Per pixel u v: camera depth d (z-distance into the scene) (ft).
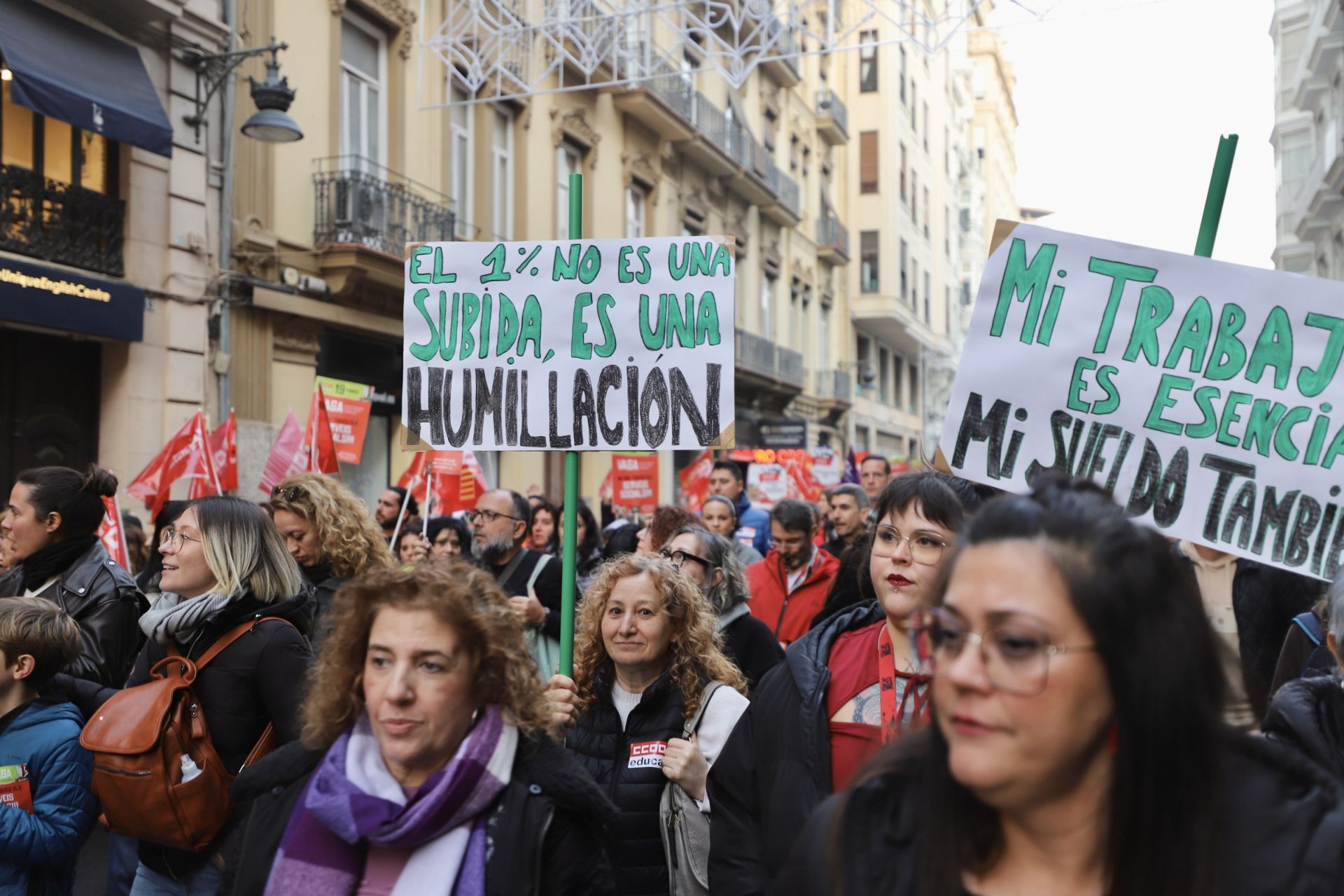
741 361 84.48
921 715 5.60
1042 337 10.48
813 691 8.86
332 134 45.83
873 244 125.18
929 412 155.74
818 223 109.60
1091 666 4.24
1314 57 73.87
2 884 9.93
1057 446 10.40
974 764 4.29
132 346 37.22
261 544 10.95
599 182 67.05
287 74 43.39
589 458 64.85
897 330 131.75
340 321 46.32
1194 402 10.18
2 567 16.66
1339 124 72.13
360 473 48.91
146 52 37.40
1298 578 15.06
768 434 90.43
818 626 9.49
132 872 12.89
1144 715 4.30
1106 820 4.45
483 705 7.43
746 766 9.32
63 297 33.88
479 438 13.55
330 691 7.47
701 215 81.76
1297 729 7.85
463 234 54.08
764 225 94.63
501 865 6.92
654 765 11.33
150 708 10.03
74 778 10.30
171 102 38.37
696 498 47.88
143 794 9.86
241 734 10.46
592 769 11.65
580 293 13.42
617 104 68.59
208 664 10.52
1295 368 9.98
